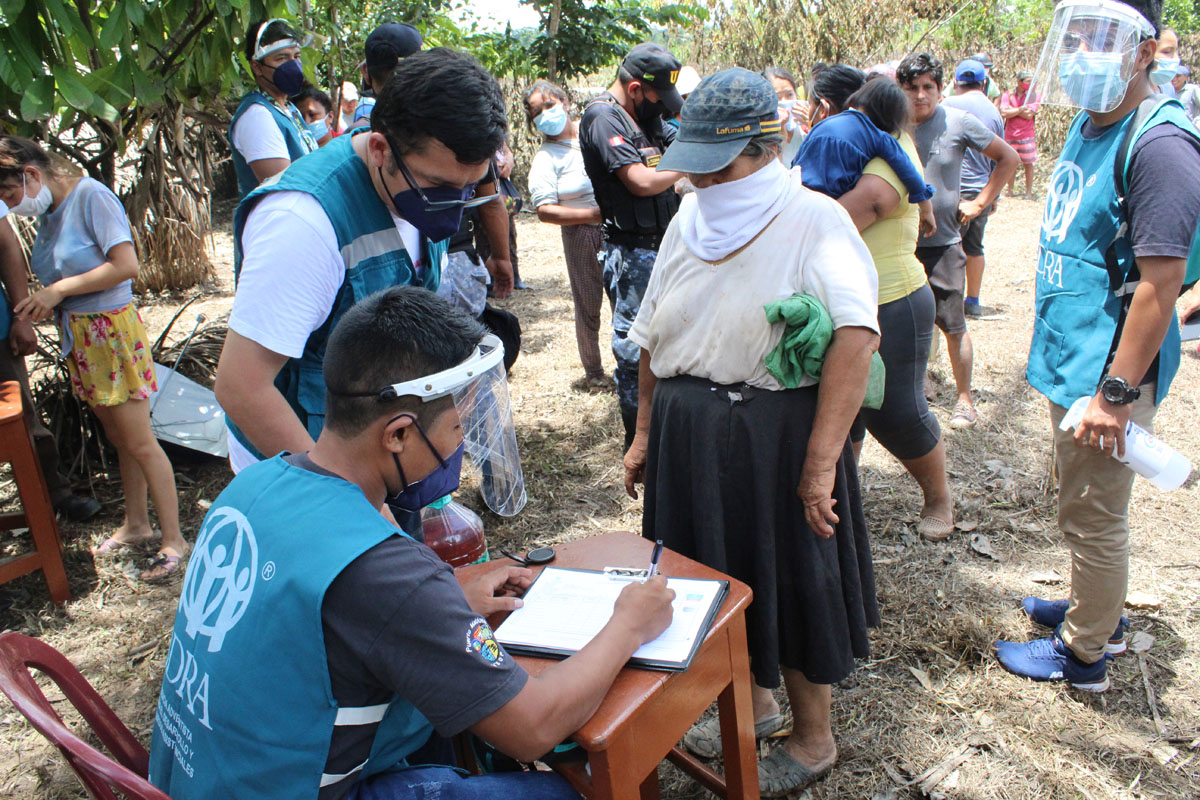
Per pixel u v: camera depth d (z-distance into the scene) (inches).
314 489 52.8
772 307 72.0
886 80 109.7
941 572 124.3
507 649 62.1
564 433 176.9
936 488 131.3
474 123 64.0
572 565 74.6
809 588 78.6
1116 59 76.3
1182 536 130.4
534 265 319.0
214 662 51.2
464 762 74.7
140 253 244.4
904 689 101.9
